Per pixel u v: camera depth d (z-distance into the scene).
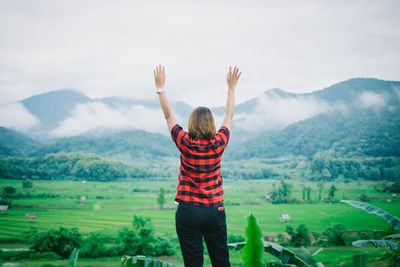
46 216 72.00
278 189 93.94
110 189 107.12
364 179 100.12
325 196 86.62
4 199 82.94
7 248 45.03
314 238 48.97
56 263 39.72
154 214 77.06
